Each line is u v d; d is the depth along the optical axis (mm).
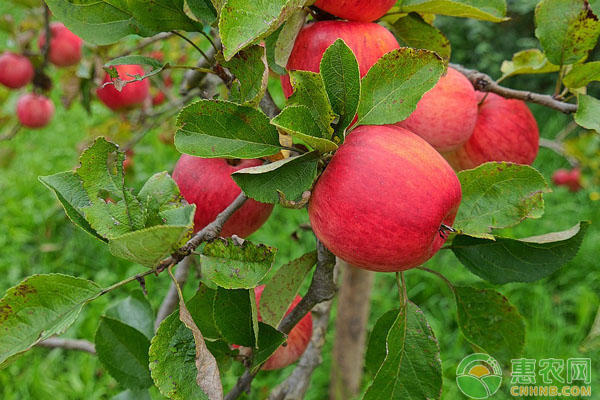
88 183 384
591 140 979
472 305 483
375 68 394
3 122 1013
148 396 501
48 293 372
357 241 382
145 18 422
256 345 387
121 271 1479
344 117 388
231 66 399
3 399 1151
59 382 1196
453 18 2162
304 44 432
